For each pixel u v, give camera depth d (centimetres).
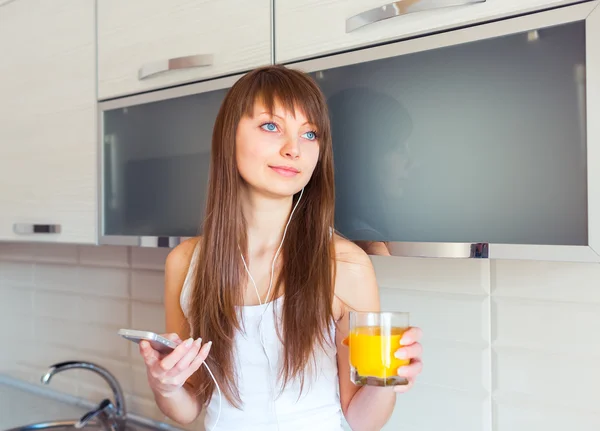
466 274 132
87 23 156
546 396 122
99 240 154
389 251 106
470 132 97
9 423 190
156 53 140
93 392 209
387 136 107
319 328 109
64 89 163
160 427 183
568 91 87
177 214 138
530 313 124
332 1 110
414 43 101
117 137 151
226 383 110
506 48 93
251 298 114
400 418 141
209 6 129
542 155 90
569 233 87
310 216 112
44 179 170
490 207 95
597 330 116
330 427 111
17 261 238
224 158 110
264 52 120
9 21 180
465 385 132
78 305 214
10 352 241
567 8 86
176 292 126
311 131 107
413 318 139
